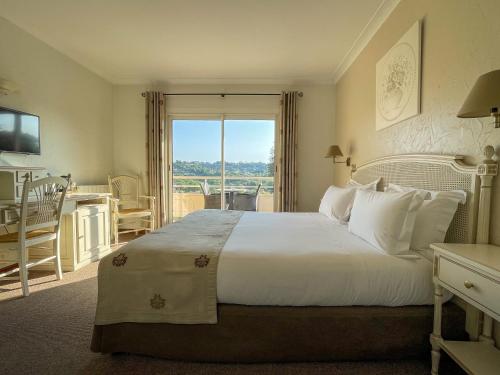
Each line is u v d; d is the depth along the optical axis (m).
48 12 2.59
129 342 1.45
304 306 1.42
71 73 3.58
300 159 4.48
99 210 3.25
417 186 1.94
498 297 0.95
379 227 1.58
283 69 4.02
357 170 3.16
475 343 1.28
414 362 1.45
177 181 4.81
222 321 1.41
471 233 1.45
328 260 1.43
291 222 2.53
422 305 1.41
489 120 1.38
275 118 4.54
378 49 2.72
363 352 1.41
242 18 2.70
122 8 2.54
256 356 1.42
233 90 4.48
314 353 1.42
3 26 2.62
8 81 2.48
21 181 2.70
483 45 1.40
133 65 3.90
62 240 2.82
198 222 2.42
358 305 1.41
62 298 2.20
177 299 1.41
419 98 1.97
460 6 1.56
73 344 1.60
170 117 4.61
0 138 2.51
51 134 3.24
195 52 3.48
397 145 2.30
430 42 1.85
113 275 1.45
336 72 4.09
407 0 2.15
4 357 1.49
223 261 1.43
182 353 1.44
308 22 2.76
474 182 1.43
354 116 3.46
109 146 4.46
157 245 1.61
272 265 1.41
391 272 1.38
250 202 4.72
